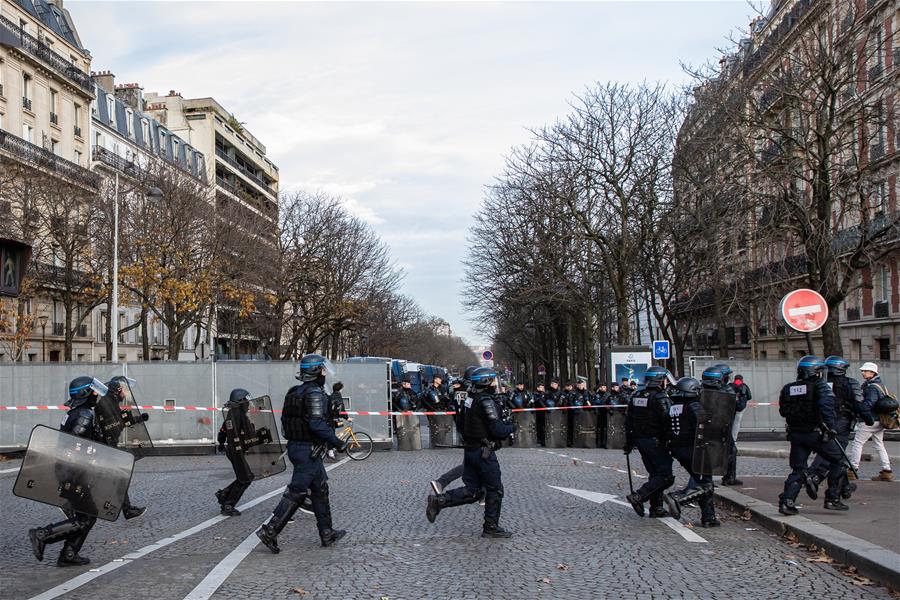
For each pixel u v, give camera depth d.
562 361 49.66
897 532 8.38
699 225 28.52
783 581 6.96
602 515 10.44
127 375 21.36
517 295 37.66
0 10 44.97
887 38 23.98
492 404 8.86
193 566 7.67
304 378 8.64
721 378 9.62
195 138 75.56
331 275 47.44
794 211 22.88
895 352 34.09
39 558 7.45
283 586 6.90
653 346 27.80
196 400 21.48
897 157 26.56
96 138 55.97
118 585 6.97
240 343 59.44
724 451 9.38
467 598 6.49
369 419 22.09
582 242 33.59
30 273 37.44
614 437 22.16
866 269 36.00
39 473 7.55
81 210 38.59
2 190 34.53
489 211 39.28
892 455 17.25
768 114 24.56
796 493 9.49
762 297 25.95
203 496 12.74
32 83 47.56
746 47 26.22
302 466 8.37
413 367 57.62
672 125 31.34
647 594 6.56
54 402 21.09
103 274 38.38
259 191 89.81
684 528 9.45
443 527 9.69
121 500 7.75
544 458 19.08
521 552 8.21
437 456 20.23
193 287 36.22
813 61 22.80
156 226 36.62
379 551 8.32
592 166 32.03
